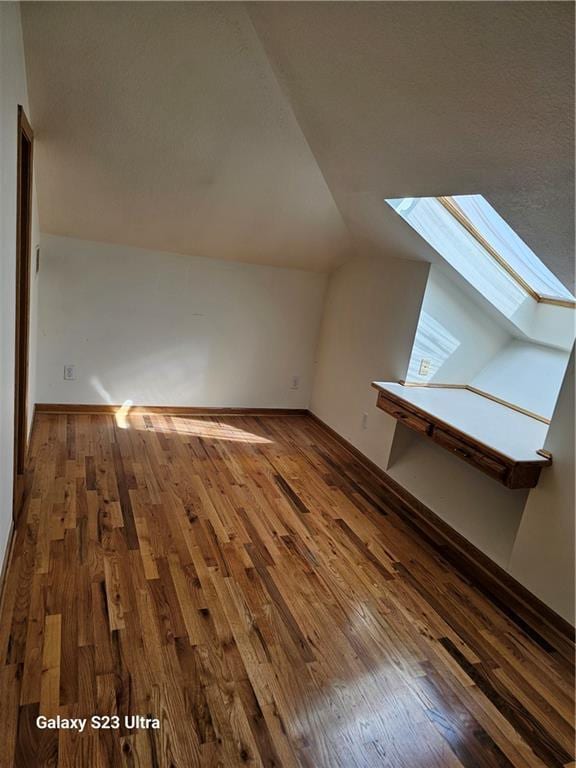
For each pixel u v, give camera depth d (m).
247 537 2.64
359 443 3.91
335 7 1.49
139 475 3.16
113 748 1.44
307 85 2.10
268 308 4.43
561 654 2.08
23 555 2.23
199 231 3.69
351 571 2.46
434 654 1.98
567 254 2.12
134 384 4.20
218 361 4.42
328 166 2.81
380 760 1.52
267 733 1.55
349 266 4.17
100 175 3.02
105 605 2.00
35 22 2.01
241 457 3.68
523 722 1.72
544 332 3.21
